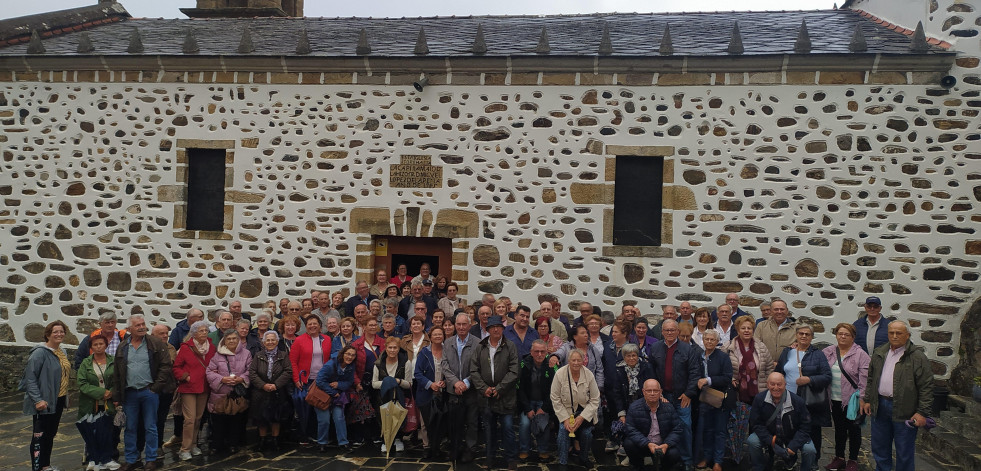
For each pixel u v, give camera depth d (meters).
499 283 9.88
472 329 7.71
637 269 9.60
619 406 7.14
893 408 6.36
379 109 10.10
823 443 7.93
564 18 12.23
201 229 10.59
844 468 7.06
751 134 9.37
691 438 6.96
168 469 7.00
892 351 6.49
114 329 7.26
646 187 9.71
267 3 14.57
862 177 9.16
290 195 10.28
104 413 6.93
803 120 9.25
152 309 10.50
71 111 10.62
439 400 7.22
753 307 9.38
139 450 7.23
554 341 7.88
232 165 10.36
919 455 7.50
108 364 6.98
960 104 8.92
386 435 7.27
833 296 9.21
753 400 6.84
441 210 9.99
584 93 9.69
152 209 10.52
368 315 7.92
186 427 7.26
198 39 11.52
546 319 7.80
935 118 8.98
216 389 7.31
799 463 6.91
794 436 6.50
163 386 7.02
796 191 9.28
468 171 9.94
